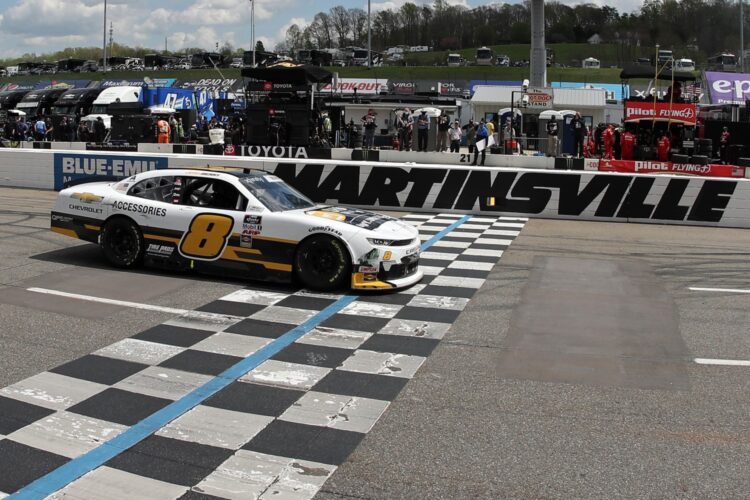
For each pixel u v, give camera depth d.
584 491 3.54
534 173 14.20
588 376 5.20
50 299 6.95
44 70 70.31
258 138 24.58
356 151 23.06
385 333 6.14
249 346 5.70
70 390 4.72
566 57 82.69
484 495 3.48
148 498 3.40
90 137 30.25
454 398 4.73
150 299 7.03
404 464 3.79
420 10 107.75
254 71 24.20
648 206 13.80
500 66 67.56
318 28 109.94
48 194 16.05
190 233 7.86
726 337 6.21
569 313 6.93
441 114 25.58
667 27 70.00
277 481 3.59
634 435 4.20
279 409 4.49
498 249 10.46
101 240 8.32
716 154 24.19
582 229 12.85
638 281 8.45
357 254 7.35
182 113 31.34
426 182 14.66
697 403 4.71
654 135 23.19
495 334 6.20
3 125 33.44
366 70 62.06
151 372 5.08
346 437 4.11
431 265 9.13
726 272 9.07
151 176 8.33
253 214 7.63
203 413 4.40
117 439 4.02
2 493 3.42
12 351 5.44
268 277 7.64
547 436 4.17
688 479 3.68
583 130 24.30
